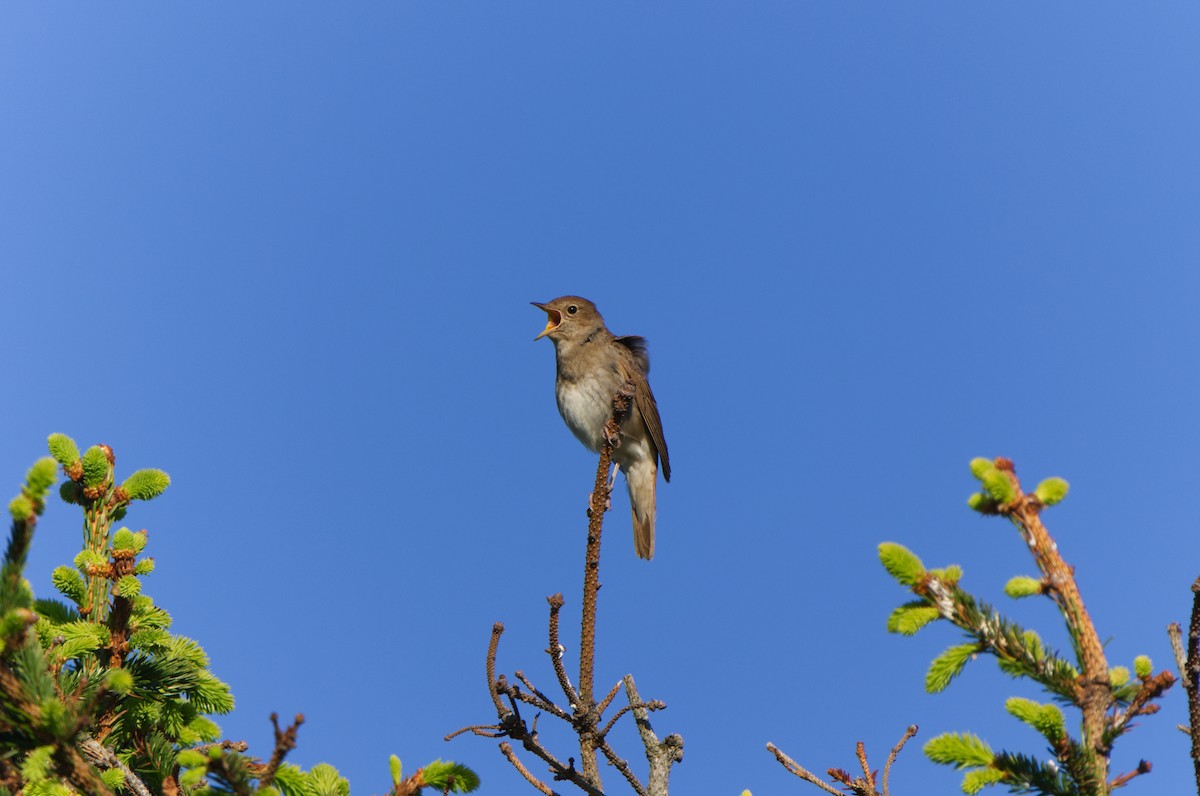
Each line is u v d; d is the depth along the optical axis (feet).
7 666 19.06
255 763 23.80
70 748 19.12
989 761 20.16
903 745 30.30
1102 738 19.54
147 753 24.62
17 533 19.39
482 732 28.71
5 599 19.20
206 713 25.63
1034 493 21.03
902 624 20.65
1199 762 19.30
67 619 26.21
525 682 29.22
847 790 30.17
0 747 19.26
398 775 23.29
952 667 20.44
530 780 29.17
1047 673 20.08
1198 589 19.35
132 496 27.58
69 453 27.20
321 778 23.26
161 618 25.94
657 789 32.37
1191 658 19.52
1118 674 21.24
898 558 20.94
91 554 26.18
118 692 22.07
